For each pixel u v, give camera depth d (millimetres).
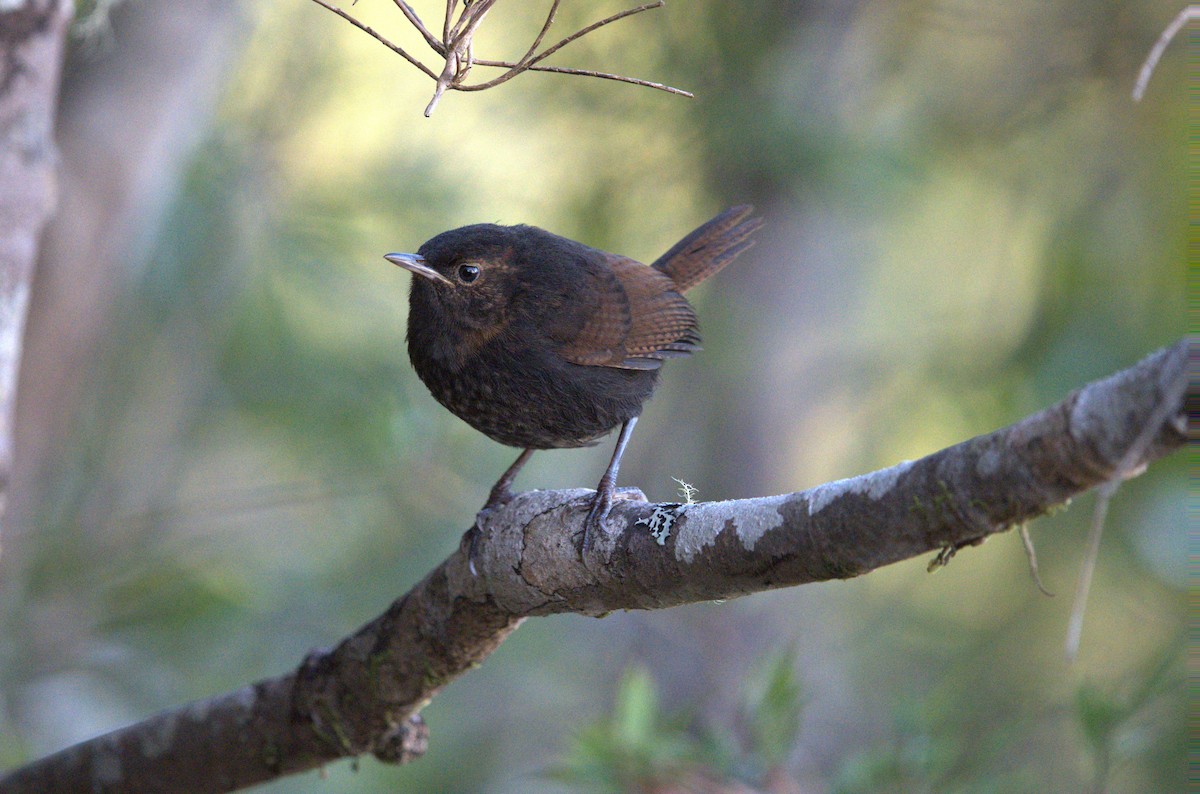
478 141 13312
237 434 13766
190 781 6727
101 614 11594
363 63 12844
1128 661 12320
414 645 6082
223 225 12531
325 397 12875
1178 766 9477
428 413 12266
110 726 11688
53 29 6023
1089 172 13227
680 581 5000
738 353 13977
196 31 10180
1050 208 13305
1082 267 12609
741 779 7305
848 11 12719
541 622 14289
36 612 11359
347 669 6309
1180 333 12172
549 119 13000
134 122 10086
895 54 12930
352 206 12789
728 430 14641
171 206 12164
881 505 4277
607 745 7020
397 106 13039
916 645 13812
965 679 12102
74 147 9891
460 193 12969
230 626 12133
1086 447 3750
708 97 12570
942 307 14102
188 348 12930
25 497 10422
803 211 13664
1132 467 3615
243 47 11828
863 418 14328
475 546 5719
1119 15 13031
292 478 13477
